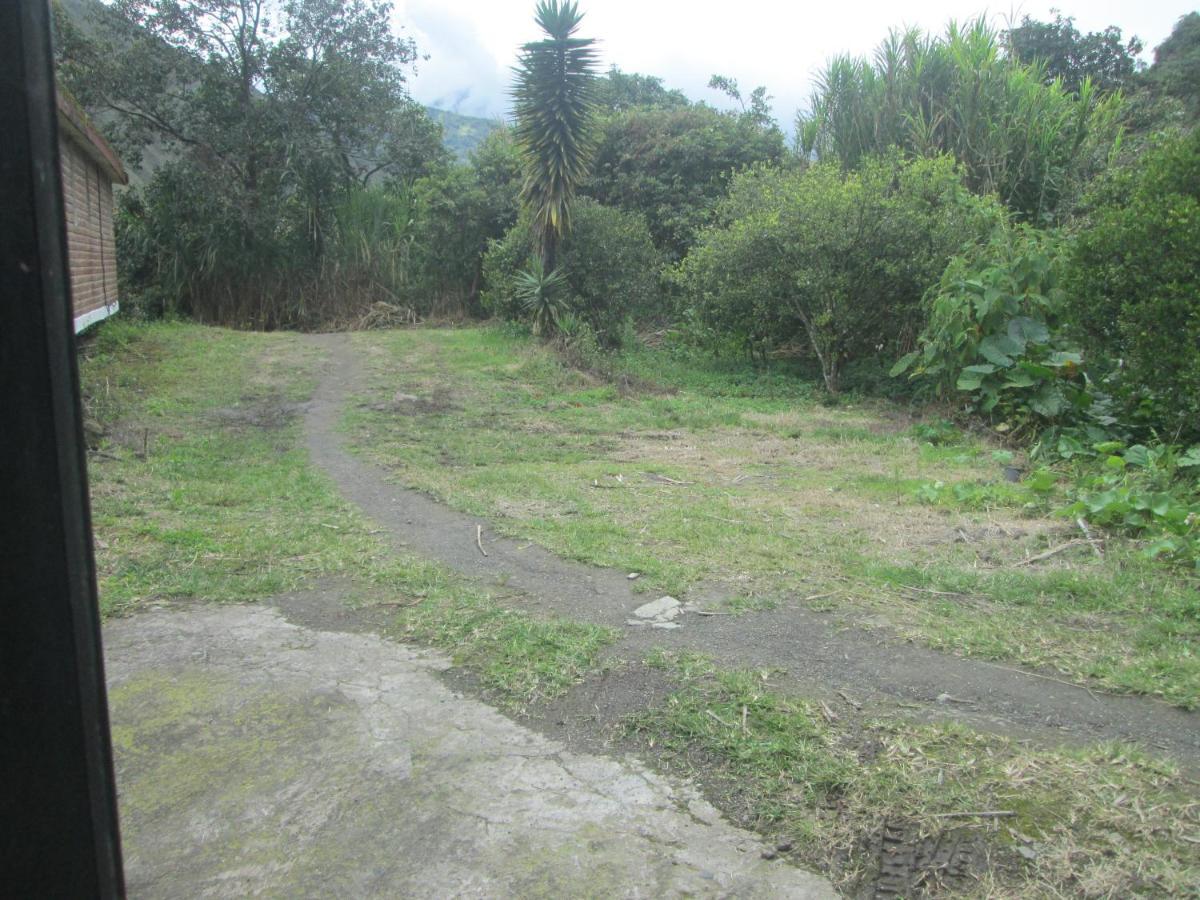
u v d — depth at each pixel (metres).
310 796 2.68
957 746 2.85
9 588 1.23
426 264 19.50
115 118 20.41
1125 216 7.50
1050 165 13.98
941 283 10.25
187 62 18.88
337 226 20.23
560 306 14.01
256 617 4.10
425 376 12.02
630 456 8.18
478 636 3.81
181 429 8.77
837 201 11.40
